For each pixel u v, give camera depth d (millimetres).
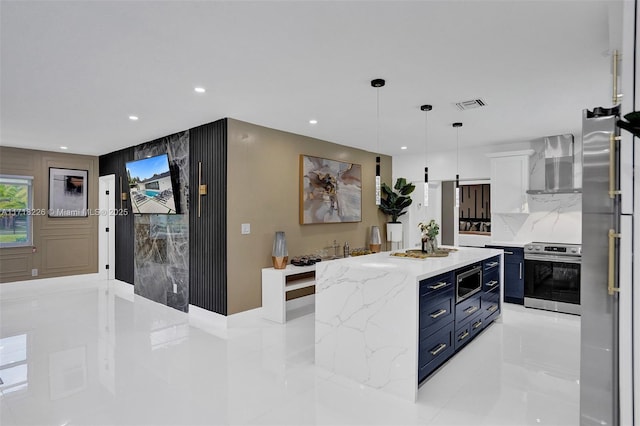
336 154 5766
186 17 2070
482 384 2857
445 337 3119
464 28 2186
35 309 4988
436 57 2582
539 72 2848
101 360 3295
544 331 4102
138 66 2742
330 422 2350
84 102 3607
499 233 5793
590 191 1737
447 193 6668
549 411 2486
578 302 4730
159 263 5340
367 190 6422
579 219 5188
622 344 1599
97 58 2605
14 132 4941
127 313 4809
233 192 4293
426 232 4098
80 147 6094
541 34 2246
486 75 2918
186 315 4734
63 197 6617
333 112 3975
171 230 5109
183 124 4512
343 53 2529
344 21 2113
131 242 6094
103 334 3980
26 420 2359
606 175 1702
